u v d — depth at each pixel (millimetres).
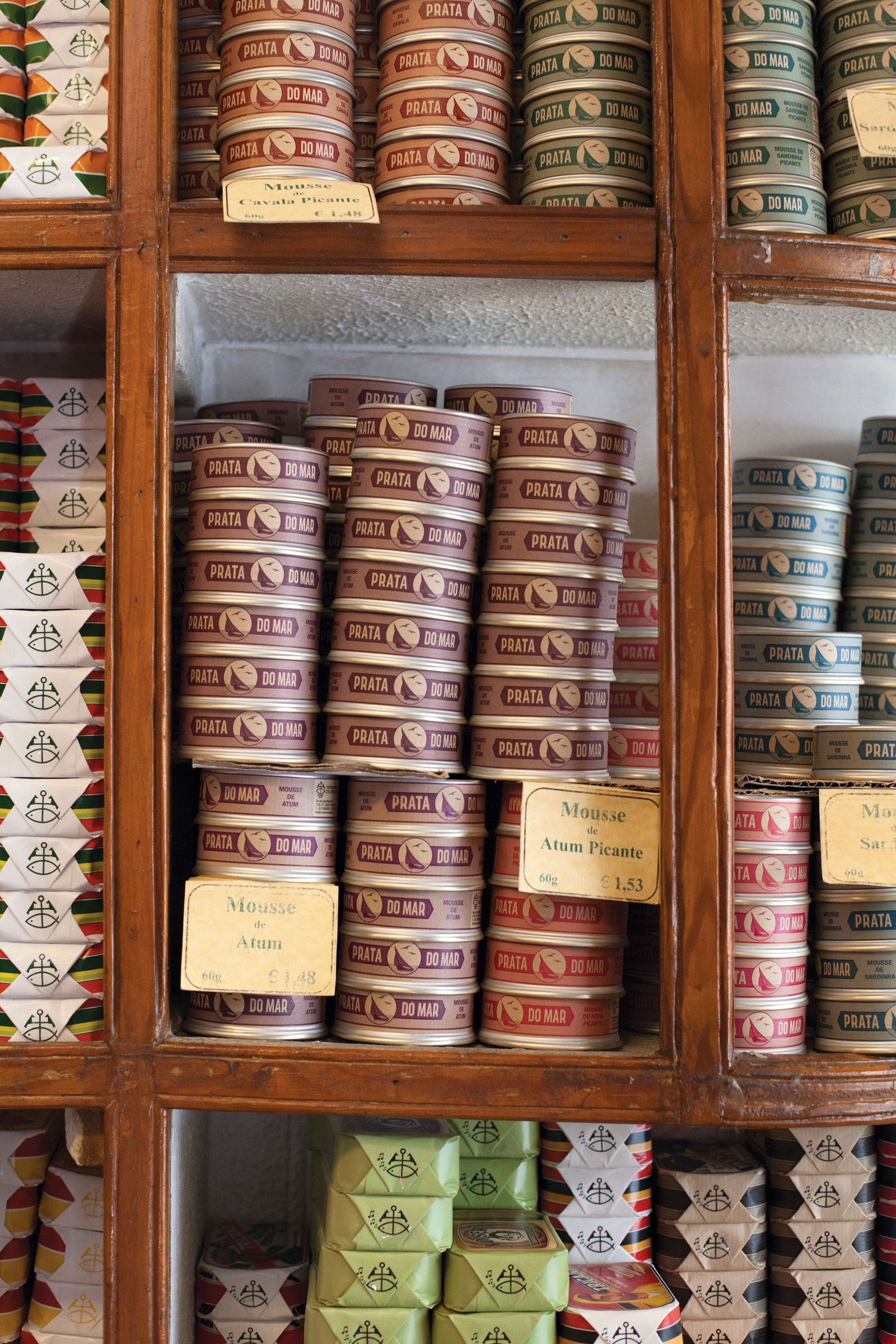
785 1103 1076
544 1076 1062
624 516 1195
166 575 1093
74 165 1122
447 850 1114
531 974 1115
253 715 1104
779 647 1302
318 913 1086
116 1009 1065
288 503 1123
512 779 1137
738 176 1172
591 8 1161
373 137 1270
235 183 1101
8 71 1150
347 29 1159
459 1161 1202
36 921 1085
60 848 1090
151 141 1113
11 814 1088
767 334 1525
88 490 1159
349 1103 1055
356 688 1125
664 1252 1262
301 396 1567
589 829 1098
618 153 1160
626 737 1273
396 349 1572
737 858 1131
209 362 1550
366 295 1269
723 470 1104
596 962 1117
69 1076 1058
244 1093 1056
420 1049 1071
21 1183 1216
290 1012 1096
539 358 1606
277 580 1116
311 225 1114
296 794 1106
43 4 1136
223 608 1111
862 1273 1257
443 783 1113
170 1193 1083
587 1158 1244
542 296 1269
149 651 1082
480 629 1183
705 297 1114
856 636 1320
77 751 1102
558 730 1139
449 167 1147
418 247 1122
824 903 1177
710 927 1077
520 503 1158
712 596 1094
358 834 1131
